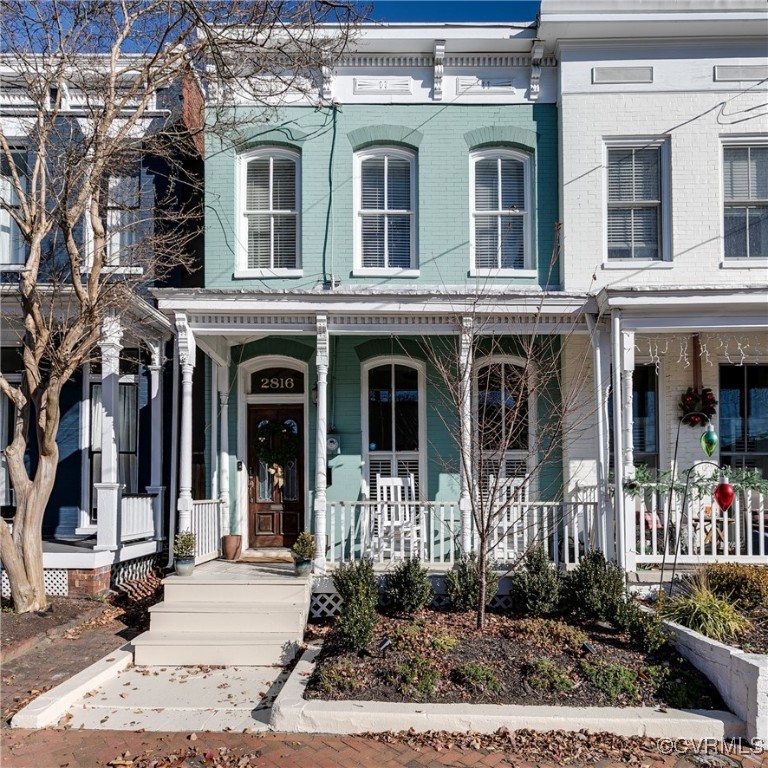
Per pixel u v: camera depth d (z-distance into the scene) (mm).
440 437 10008
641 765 4730
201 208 10570
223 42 8586
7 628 7434
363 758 4824
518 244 10211
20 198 8570
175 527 10422
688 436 10039
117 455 9570
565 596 7258
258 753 4902
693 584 7340
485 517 8062
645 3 9602
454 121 10156
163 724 5434
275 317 8664
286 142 10117
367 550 8516
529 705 5387
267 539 10375
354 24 9406
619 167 10016
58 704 5605
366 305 8469
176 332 8562
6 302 9961
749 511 8352
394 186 10281
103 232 8789
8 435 11180
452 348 9914
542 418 9727
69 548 9398
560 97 9992
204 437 11398
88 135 10062
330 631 7246
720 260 9758
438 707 5305
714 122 9875
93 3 8867
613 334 8375
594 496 9500
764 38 9844
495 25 9906
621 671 5703
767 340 10016
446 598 8070
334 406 10148
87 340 8477
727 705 5422
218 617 7289
